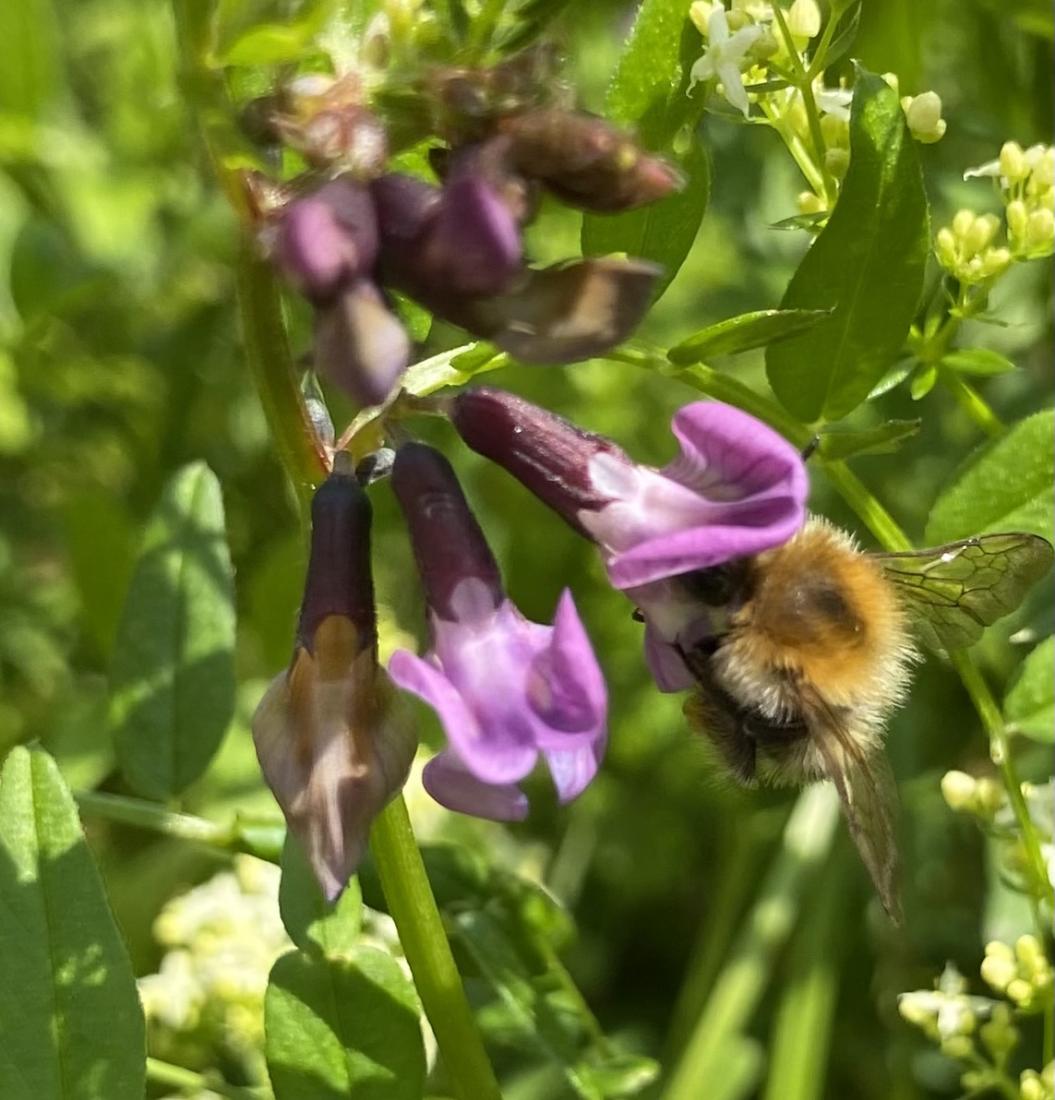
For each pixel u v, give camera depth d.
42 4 0.23
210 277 0.26
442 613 0.18
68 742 0.24
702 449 0.18
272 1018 0.19
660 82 0.20
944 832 0.25
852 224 0.20
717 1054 0.24
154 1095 0.22
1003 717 0.21
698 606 0.20
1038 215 0.20
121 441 0.26
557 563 0.26
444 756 0.18
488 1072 0.20
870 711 0.20
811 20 0.20
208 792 0.23
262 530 0.26
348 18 0.18
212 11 0.18
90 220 0.25
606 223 0.20
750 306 0.25
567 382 0.26
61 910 0.19
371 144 0.18
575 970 0.26
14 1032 0.19
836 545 0.20
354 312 0.17
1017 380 0.25
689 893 0.26
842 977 0.25
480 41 0.18
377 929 0.21
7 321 0.25
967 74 0.25
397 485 0.18
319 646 0.18
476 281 0.17
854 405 0.20
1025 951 0.21
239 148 0.18
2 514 0.26
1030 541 0.20
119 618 0.21
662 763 0.26
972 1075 0.21
